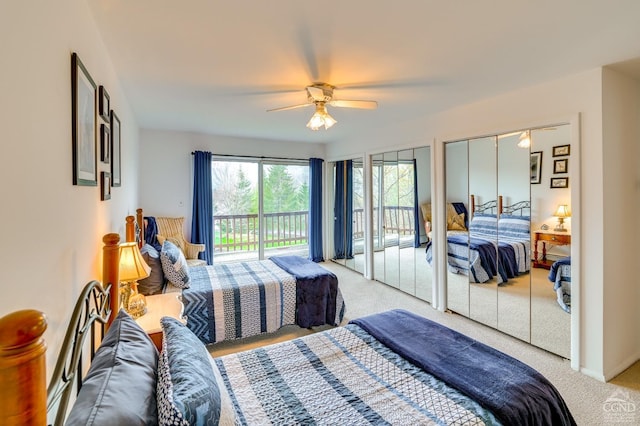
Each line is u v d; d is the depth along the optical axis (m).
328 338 1.87
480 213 3.24
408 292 4.23
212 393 0.98
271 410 1.27
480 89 2.78
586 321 2.39
